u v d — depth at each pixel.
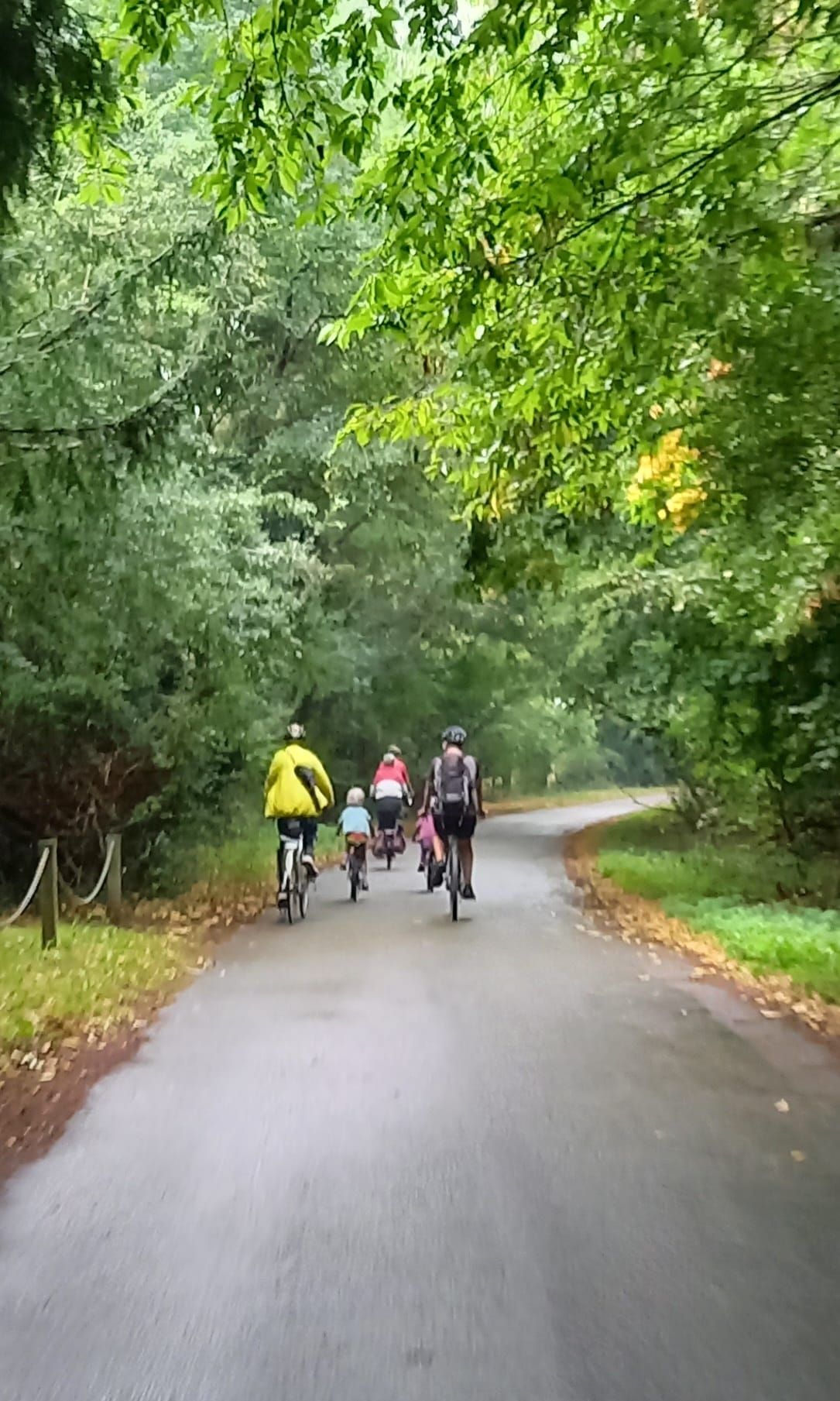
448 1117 6.98
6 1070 8.02
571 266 8.88
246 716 17.56
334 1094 7.43
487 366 9.41
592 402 10.16
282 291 21.39
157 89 19.78
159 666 16.41
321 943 13.42
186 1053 8.49
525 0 7.22
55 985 10.23
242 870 19.80
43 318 12.54
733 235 8.59
